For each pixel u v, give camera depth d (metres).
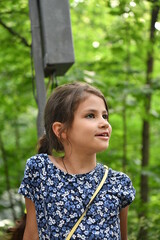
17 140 9.26
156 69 8.13
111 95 6.10
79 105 2.07
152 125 8.91
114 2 5.75
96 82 5.98
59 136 2.12
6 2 6.11
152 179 6.99
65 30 3.29
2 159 8.85
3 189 8.48
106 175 2.11
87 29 7.88
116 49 6.38
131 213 5.55
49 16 3.28
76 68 6.20
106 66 6.71
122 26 6.09
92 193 2.05
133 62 7.07
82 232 1.98
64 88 2.13
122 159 7.60
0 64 7.06
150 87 6.22
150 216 5.40
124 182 2.11
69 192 2.04
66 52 3.28
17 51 6.65
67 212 2.01
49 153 2.29
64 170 2.10
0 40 6.50
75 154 2.09
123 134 8.16
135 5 5.53
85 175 2.07
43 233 2.04
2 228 3.56
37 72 3.49
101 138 2.05
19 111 8.32
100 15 7.83
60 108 2.11
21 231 2.33
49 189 2.05
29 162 2.12
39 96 3.47
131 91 6.12
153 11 5.56
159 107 8.48
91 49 7.70
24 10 6.03
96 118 2.07
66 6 3.30
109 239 2.00
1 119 8.62
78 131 2.06
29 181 2.11
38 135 3.43
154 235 4.75
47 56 3.26
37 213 2.07
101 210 2.02
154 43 6.11
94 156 2.12
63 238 1.99
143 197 6.86
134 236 4.61
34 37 3.51
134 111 6.62
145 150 7.04
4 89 7.79
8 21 6.38
